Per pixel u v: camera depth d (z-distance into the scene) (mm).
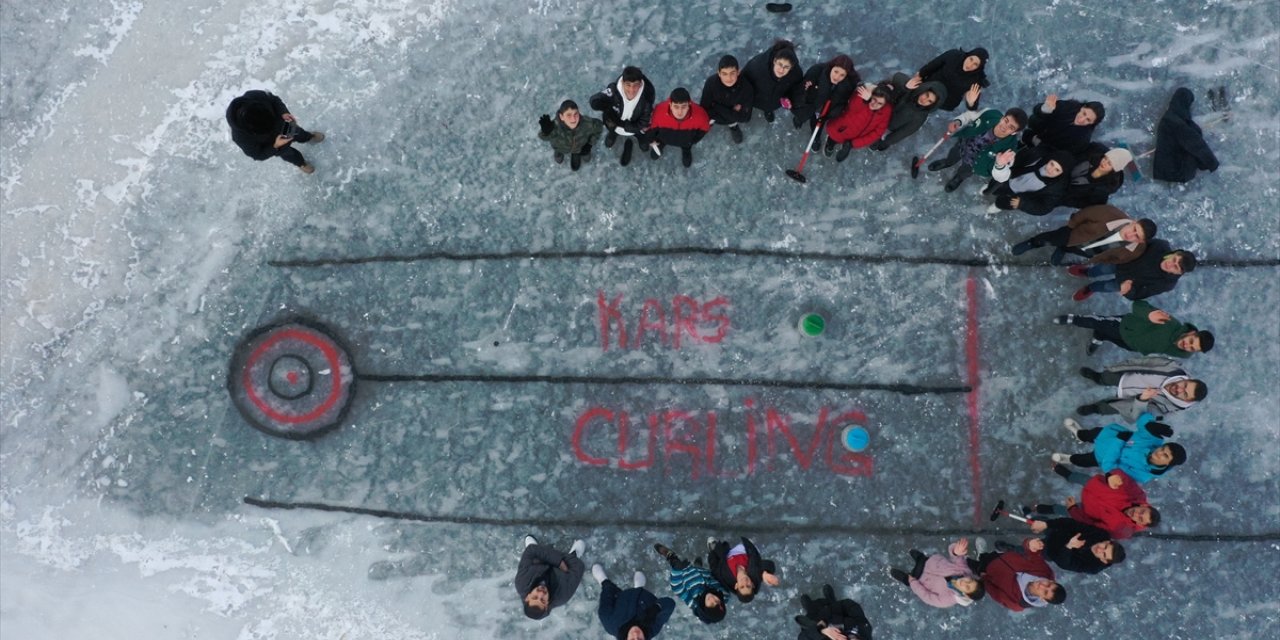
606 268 8555
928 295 8508
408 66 8641
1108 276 8320
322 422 8484
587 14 8703
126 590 8359
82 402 8469
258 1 8617
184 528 8414
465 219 8594
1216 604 8328
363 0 8641
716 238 8562
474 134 8633
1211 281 8500
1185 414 8445
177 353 8492
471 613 8383
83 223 8523
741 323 8508
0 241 8531
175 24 8602
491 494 8461
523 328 8531
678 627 8352
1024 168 7699
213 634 8328
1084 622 8328
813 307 8523
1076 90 8625
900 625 8320
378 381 8516
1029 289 8492
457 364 8531
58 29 8609
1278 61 8633
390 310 8547
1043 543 7500
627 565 8398
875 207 8570
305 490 8445
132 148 8562
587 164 8594
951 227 8539
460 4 8672
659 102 8633
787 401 8453
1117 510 7152
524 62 8664
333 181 8586
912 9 8656
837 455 8438
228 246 8547
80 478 8438
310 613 8367
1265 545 8383
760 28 8641
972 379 8461
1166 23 8688
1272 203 8594
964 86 7504
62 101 8602
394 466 8469
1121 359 8422
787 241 8547
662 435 8461
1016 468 8422
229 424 8461
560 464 8461
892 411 8453
